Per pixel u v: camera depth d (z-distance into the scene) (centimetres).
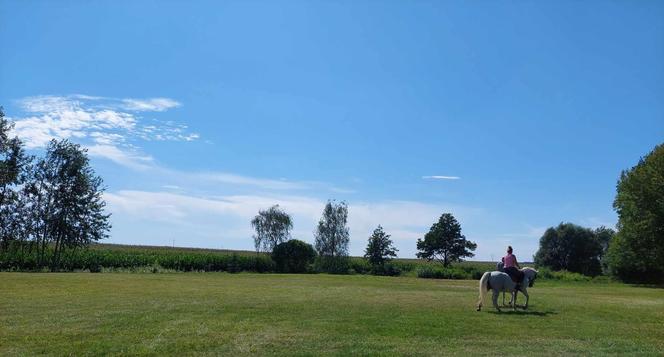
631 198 5847
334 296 2784
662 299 3275
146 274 5178
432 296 2969
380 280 5056
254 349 1324
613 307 2572
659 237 5628
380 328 1677
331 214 7562
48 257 6044
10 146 5734
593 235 8950
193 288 3139
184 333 1516
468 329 1711
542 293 3734
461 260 8569
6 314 1814
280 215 8100
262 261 7112
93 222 6056
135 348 1313
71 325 1608
